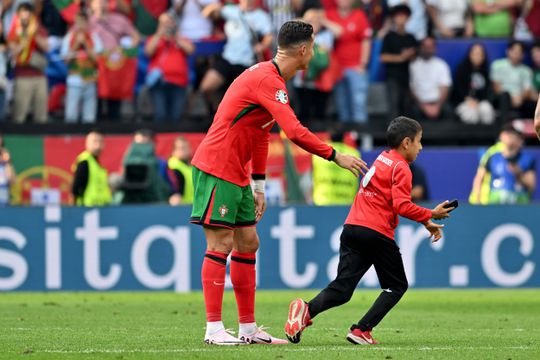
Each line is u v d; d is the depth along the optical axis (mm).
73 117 62219
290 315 26531
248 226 27719
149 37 62719
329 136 60406
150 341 28766
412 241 54375
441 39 67000
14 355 25000
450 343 28562
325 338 29953
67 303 47125
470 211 54719
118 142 61062
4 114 62062
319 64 62656
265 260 53625
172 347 26766
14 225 53312
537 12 69750
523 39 66938
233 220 27062
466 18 68750
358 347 26781
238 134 26828
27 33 61406
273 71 26891
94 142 56312
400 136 27047
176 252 53469
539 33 69875
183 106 63156
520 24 69875
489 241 54812
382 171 26906
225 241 27234
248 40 62312
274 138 60094
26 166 60719
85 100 62281
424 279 54406
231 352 25156
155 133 61406
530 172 61500
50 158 61000
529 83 66750
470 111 65438
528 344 28328
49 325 35094
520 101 66500
